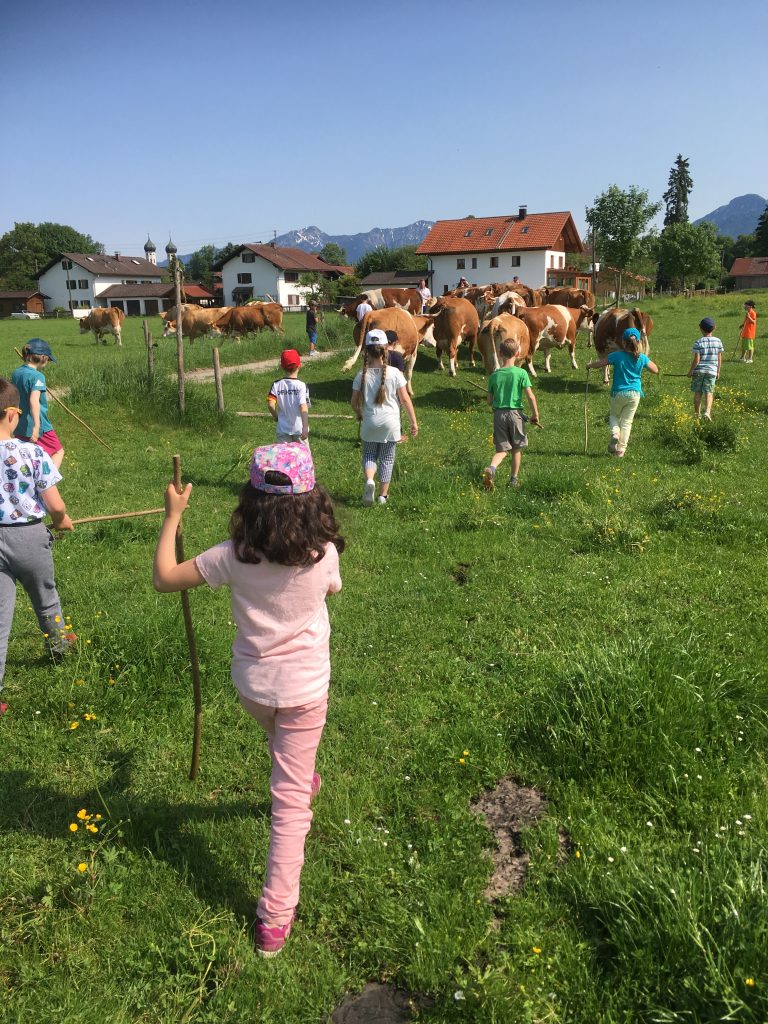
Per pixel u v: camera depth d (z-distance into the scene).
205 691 4.17
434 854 2.97
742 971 2.23
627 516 7.03
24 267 132.62
